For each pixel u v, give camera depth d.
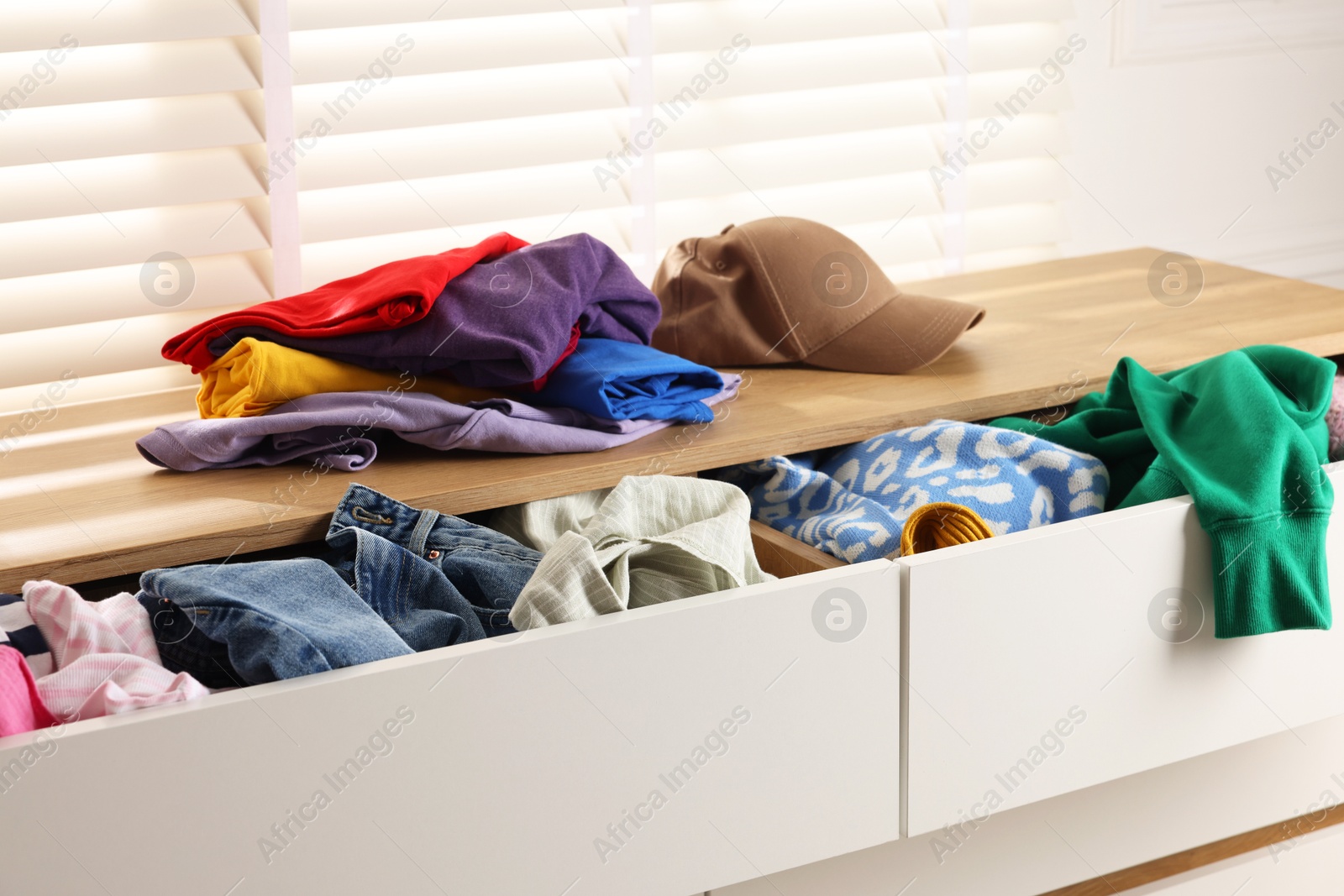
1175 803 0.98
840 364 1.21
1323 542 0.87
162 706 0.62
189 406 1.19
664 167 1.47
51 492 0.94
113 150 1.16
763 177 1.51
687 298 1.25
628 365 1.02
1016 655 0.81
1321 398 0.96
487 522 1.00
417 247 1.35
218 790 0.63
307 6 1.23
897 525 0.92
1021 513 0.96
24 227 1.16
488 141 1.34
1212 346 1.21
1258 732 0.93
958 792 0.83
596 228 1.44
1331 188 1.94
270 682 0.67
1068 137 1.68
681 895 0.76
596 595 0.76
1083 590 0.82
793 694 0.75
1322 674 0.93
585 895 0.73
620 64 1.40
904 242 1.61
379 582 0.81
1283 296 1.41
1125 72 1.73
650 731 0.72
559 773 0.70
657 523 0.89
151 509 0.90
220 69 1.19
